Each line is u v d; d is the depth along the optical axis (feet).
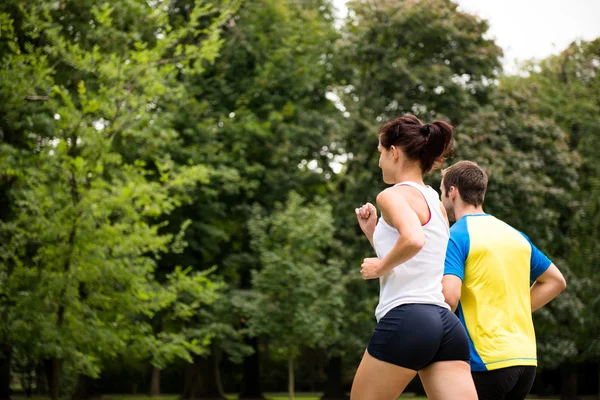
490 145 98.68
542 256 16.85
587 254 104.73
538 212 95.40
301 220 83.05
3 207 56.95
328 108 109.91
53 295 47.14
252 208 98.32
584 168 114.52
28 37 53.62
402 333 12.53
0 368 80.94
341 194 105.40
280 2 101.76
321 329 80.53
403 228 12.21
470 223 16.29
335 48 104.42
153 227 50.85
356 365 109.70
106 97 48.75
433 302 12.80
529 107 105.29
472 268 15.92
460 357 12.88
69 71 57.47
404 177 13.51
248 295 92.17
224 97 97.71
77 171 46.39
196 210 95.09
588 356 104.68
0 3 49.88
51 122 56.75
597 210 105.70
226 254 102.47
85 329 48.85
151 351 56.49
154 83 50.01
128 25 59.36
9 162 51.83
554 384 158.10
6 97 48.65
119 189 48.32
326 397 112.57
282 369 174.60
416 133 13.42
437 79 97.04
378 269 12.55
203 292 58.90
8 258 51.78
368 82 103.81
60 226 46.16
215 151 91.56
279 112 102.32
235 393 168.45
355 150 101.91
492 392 15.58
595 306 99.66
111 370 153.07
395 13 100.48
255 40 100.37
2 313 47.55
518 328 15.83
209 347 104.94
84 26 56.70
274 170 101.65
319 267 83.76
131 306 51.13
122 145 56.65
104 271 47.93
